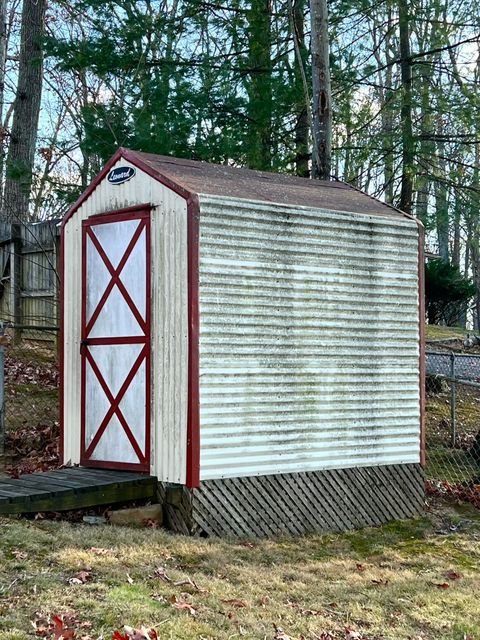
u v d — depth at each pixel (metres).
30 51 13.09
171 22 9.91
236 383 5.84
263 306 6.00
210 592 4.45
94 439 6.39
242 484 5.86
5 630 3.58
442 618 4.68
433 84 11.04
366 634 4.30
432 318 17.47
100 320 6.40
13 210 12.63
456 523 6.80
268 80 9.60
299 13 10.34
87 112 9.44
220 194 5.87
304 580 5.02
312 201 6.51
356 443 6.52
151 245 6.03
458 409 10.60
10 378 9.16
